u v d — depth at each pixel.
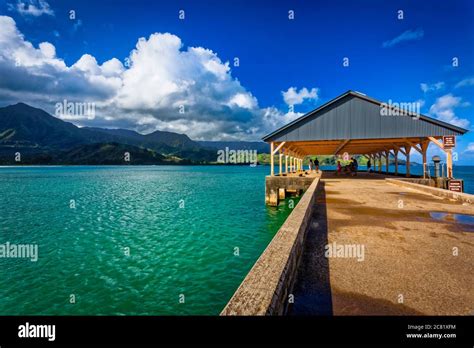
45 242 12.15
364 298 3.11
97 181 58.28
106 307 6.38
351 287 3.39
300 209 6.18
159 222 15.92
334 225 6.52
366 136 17.73
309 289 3.35
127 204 23.70
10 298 6.91
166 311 6.16
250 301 2.30
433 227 6.25
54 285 7.62
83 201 26.00
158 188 40.56
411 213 7.81
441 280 3.54
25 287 7.52
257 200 25.62
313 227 6.36
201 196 29.42
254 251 10.34
